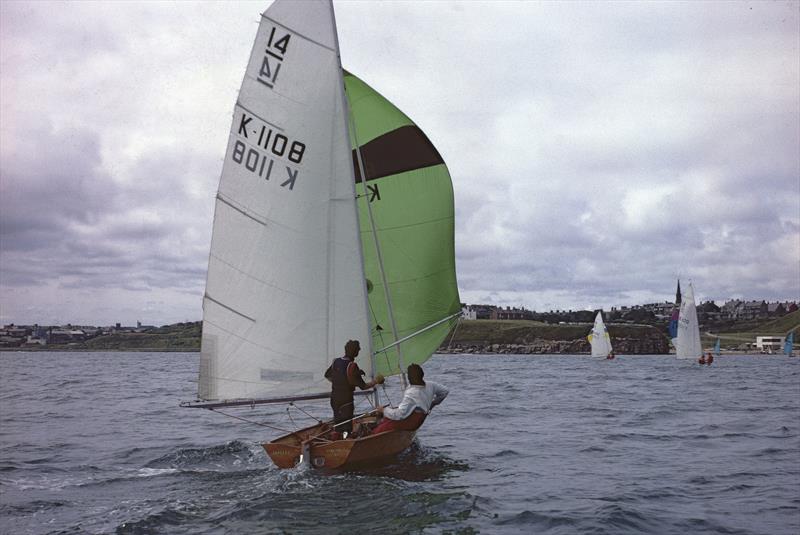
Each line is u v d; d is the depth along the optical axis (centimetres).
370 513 862
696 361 9606
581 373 6153
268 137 1143
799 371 7112
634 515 875
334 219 1131
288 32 1142
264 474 1133
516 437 1631
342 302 1131
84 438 1639
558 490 1024
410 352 1345
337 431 1099
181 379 4906
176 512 881
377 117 1353
